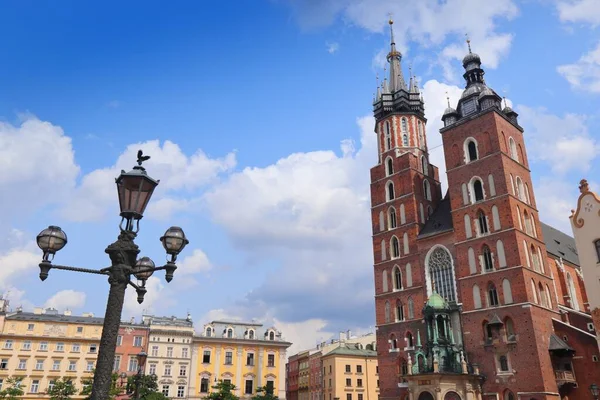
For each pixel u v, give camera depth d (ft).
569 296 259.60
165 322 366.63
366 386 402.52
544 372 200.64
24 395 315.37
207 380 349.61
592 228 185.68
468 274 235.81
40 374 322.75
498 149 242.58
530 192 251.19
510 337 212.84
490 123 249.55
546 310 219.00
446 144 264.93
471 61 281.33
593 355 204.44
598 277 181.16
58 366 328.29
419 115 311.47
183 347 352.49
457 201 251.80
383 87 321.32
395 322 262.26
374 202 297.12
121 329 344.90
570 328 213.46
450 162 260.42
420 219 275.39
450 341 222.07
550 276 235.61
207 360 354.95
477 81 276.00
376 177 301.02
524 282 215.31
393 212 286.87
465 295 233.35
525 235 231.50
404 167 287.28
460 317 232.32
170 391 339.77
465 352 224.74
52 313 364.79
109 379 45.62
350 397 394.73
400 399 246.68
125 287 49.83
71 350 333.62
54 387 292.20
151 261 66.28
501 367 212.23
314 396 439.63
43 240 49.83
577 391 205.87
